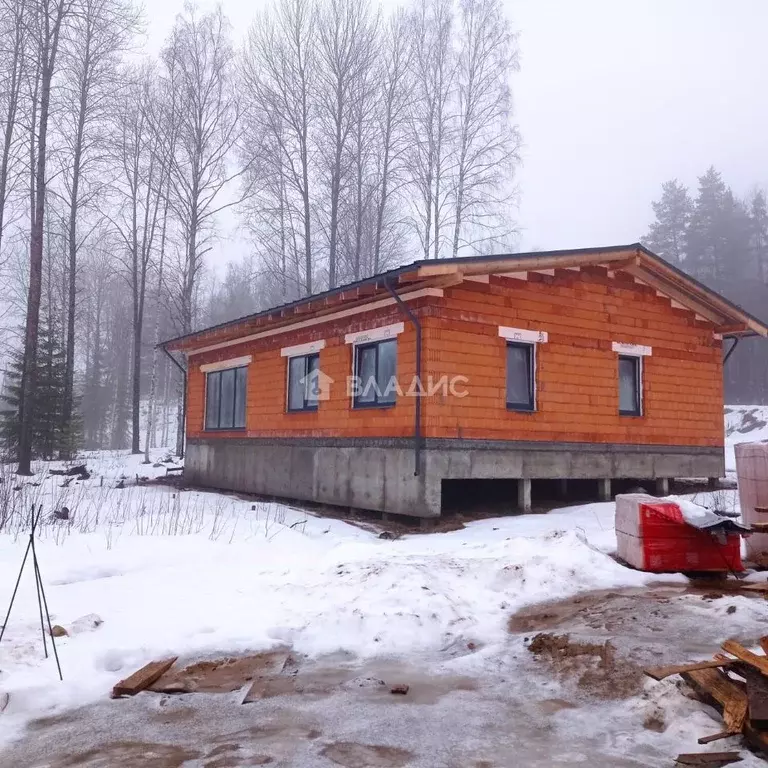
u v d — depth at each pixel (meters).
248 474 15.86
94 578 7.17
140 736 3.74
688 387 14.22
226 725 3.89
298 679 4.66
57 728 3.86
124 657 4.95
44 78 22.33
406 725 3.87
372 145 30.28
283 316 13.91
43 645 4.90
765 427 29.75
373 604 5.84
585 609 6.10
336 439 12.96
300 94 29.45
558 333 12.39
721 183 54.44
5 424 27.19
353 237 33.91
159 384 61.84
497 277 11.70
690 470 14.05
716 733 3.53
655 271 13.26
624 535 7.79
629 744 3.56
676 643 4.96
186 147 29.70
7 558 7.54
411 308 11.28
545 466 12.05
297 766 3.35
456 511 11.95
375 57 29.80
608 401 12.97
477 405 11.36
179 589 6.65
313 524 11.22
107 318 58.47
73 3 23.47
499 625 5.80
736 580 7.29
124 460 27.92
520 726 3.85
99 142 29.59
